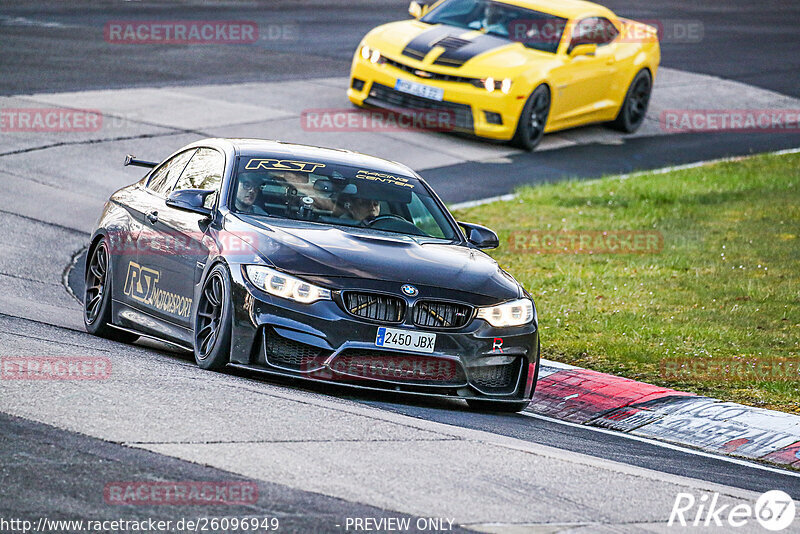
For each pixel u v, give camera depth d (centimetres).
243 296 2553
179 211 2945
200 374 2520
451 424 2445
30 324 3002
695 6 12850
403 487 1845
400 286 2583
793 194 5934
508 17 6819
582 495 1936
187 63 7538
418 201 3072
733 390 3145
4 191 4778
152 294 2955
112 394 2191
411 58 6481
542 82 6500
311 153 3136
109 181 5122
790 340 3625
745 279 4381
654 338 3612
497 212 5297
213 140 3192
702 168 6506
